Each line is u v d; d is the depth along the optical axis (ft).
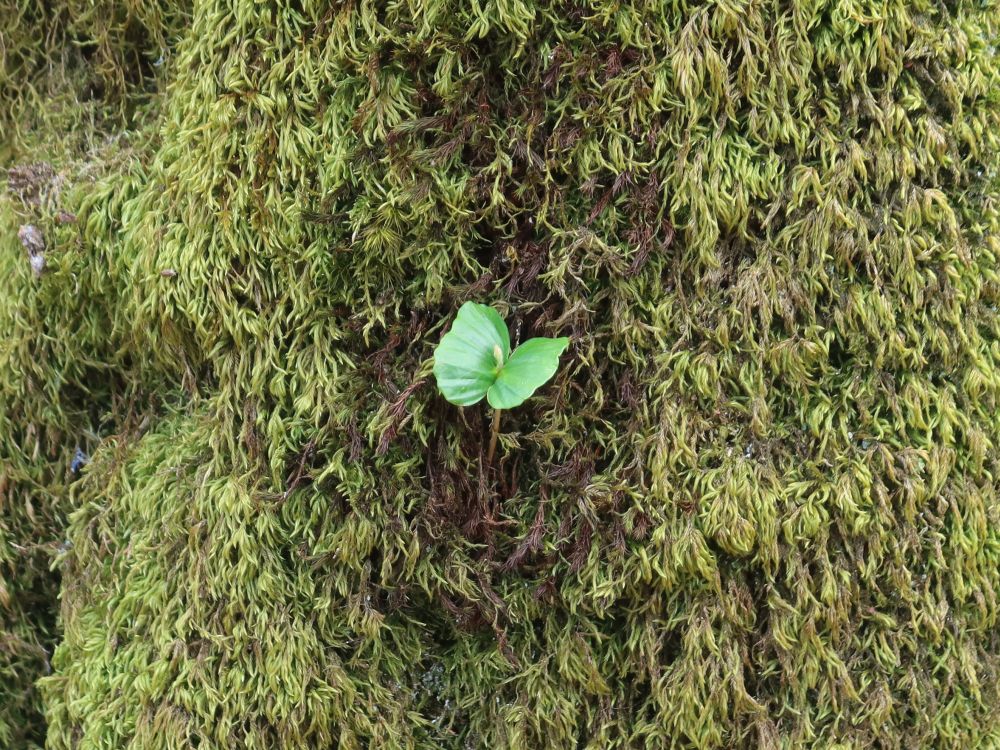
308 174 2.56
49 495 2.77
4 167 2.78
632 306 2.58
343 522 2.60
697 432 2.57
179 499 2.63
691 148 2.54
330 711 2.59
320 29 2.54
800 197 2.55
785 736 2.60
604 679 2.62
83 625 2.69
